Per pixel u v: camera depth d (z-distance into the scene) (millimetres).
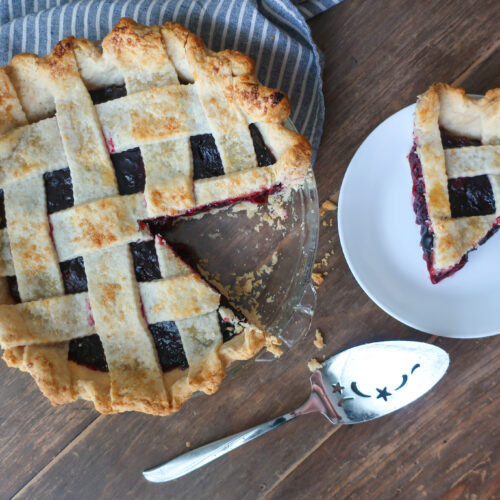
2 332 509
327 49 578
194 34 556
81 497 569
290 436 567
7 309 513
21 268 520
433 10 572
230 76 531
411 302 547
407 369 557
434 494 559
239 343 527
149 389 512
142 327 520
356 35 577
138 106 532
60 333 519
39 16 557
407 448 562
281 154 537
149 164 528
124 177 533
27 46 567
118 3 556
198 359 520
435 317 544
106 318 518
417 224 553
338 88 577
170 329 526
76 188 525
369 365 560
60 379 512
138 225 527
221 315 528
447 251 533
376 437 563
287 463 566
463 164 541
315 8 572
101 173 528
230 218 570
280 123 535
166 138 530
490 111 537
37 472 571
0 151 525
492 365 561
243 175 529
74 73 533
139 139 528
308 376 566
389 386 558
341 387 560
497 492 555
